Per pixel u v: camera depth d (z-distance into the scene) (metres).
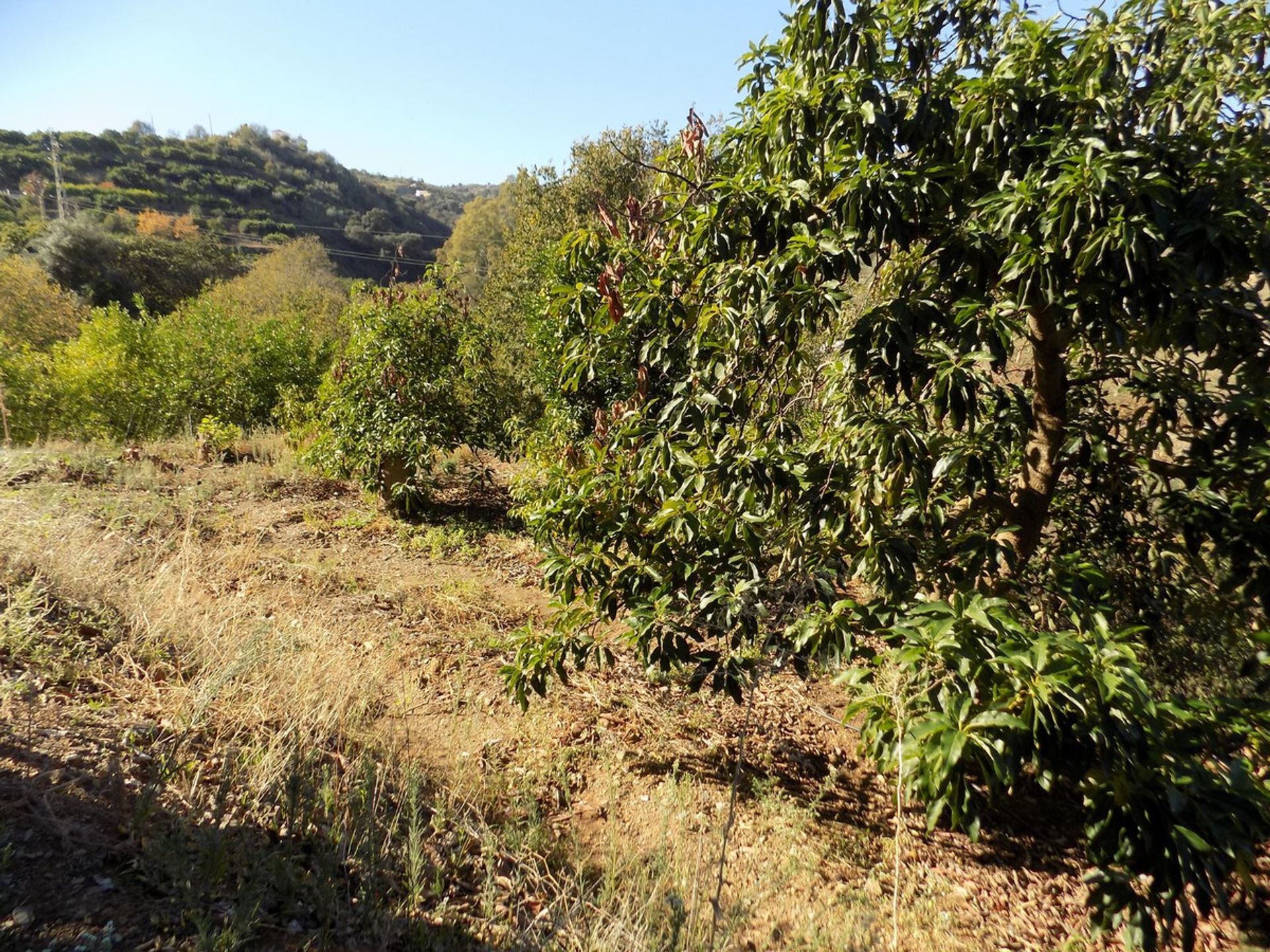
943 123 2.86
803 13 2.98
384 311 8.60
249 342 13.27
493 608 5.92
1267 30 3.09
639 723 4.47
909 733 2.27
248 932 2.10
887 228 2.66
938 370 2.61
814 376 3.36
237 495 8.42
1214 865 1.88
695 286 3.28
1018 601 3.42
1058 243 2.50
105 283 30.34
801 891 3.23
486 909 2.65
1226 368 3.20
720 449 3.05
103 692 3.21
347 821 2.80
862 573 2.96
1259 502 2.86
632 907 2.84
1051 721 2.07
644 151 16.94
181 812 2.56
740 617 3.11
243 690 3.52
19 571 4.02
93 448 8.62
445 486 10.16
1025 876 3.50
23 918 1.89
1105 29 2.92
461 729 4.05
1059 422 3.52
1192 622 3.69
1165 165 2.66
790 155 2.96
